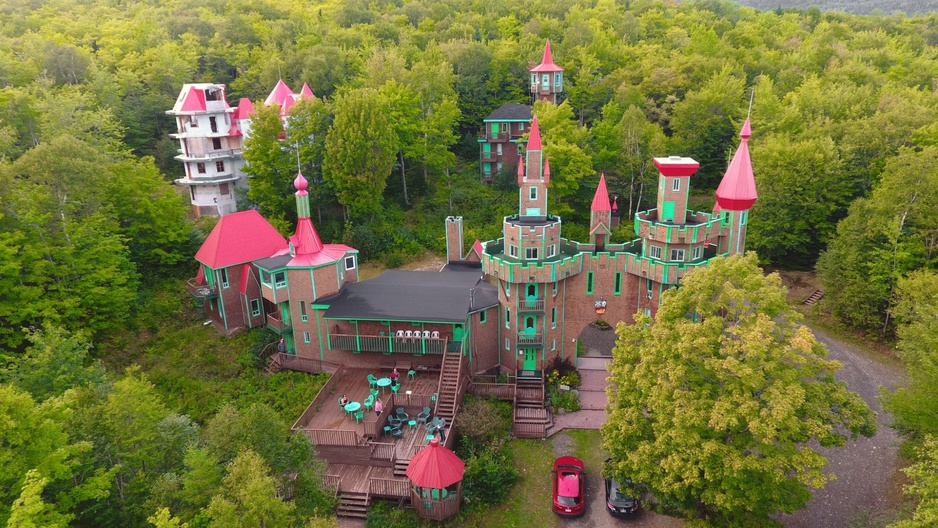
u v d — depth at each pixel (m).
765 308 27.31
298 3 128.00
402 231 67.88
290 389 42.81
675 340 27.70
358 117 62.84
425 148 73.06
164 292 52.22
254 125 61.09
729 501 24.88
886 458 36.75
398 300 44.38
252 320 49.25
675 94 90.75
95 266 43.66
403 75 77.94
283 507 21.88
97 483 23.42
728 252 43.09
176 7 109.62
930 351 32.91
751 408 24.16
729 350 25.33
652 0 146.62
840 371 47.06
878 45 117.62
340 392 42.00
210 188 67.81
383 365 45.03
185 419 30.38
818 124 70.06
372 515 32.19
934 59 108.50
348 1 125.75
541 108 75.38
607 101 90.75
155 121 78.25
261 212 64.88
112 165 51.38
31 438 22.39
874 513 32.34
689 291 28.62
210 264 46.97
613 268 44.19
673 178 41.00
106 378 34.34
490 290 47.69
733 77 88.44
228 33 98.25
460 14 122.38
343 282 47.03
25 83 68.31
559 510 32.94
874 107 77.88
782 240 63.69
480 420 37.50
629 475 28.98
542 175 44.03
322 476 28.62
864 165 63.47
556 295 44.69
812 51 107.81
